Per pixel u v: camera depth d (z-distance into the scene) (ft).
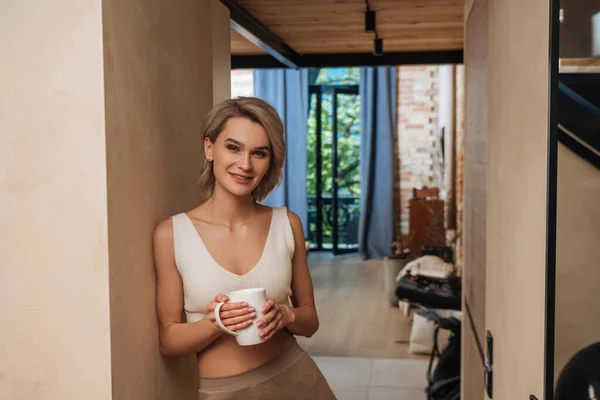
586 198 3.71
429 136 30.45
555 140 3.71
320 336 18.47
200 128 7.07
